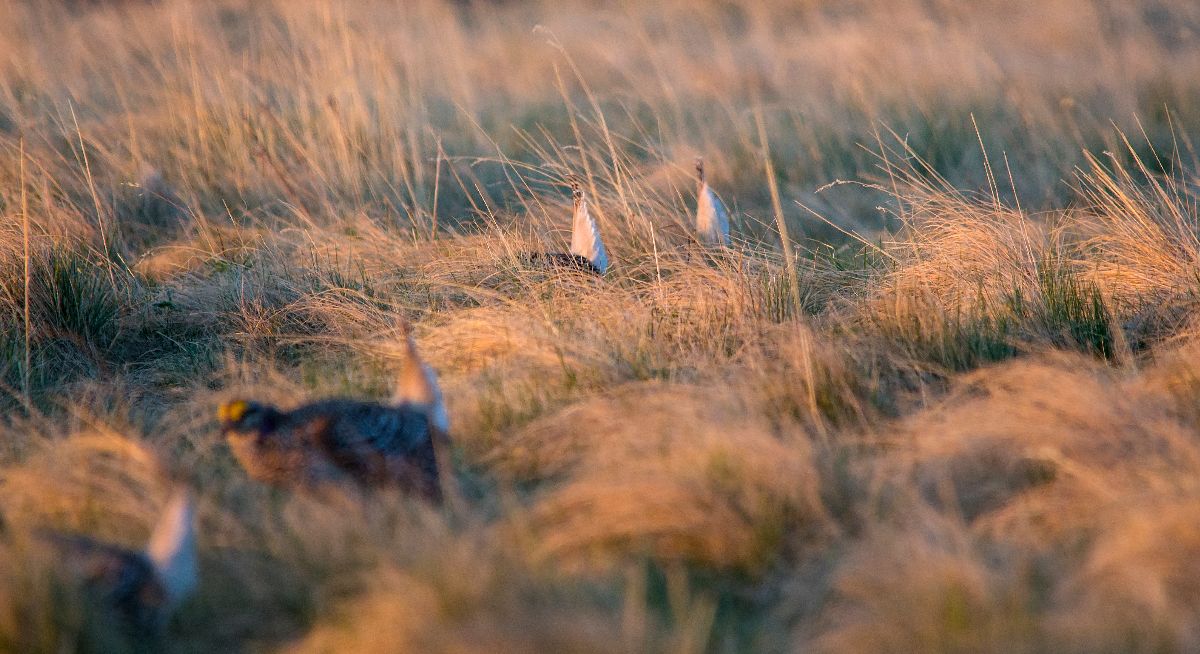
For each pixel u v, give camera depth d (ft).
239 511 43.24
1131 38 155.53
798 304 57.21
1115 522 37.68
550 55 155.33
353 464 41.70
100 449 47.96
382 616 33.65
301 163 98.53
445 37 146.51
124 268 79.51
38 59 117.50
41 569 35.45
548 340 57.57
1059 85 126.41
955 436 44.09
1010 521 40.04
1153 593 32.91
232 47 127.34
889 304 60.90
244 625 36.60
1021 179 99.66
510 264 72.08
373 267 76.13
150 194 93.56
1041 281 62.95
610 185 91.20
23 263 67.05
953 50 141.69
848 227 92.68
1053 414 45.03
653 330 59.77
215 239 86.07
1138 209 69.31
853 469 42.68
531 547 38.42
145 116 107.14
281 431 42.45
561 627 31.86
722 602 37.50
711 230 77.41
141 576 35.78
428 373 46.21
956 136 110.52
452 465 47.26
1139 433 43.50
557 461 46.91
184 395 58.34
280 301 70.13
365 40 117.70
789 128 115.96
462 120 115.75
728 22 189.57
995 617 32.40
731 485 40.86
